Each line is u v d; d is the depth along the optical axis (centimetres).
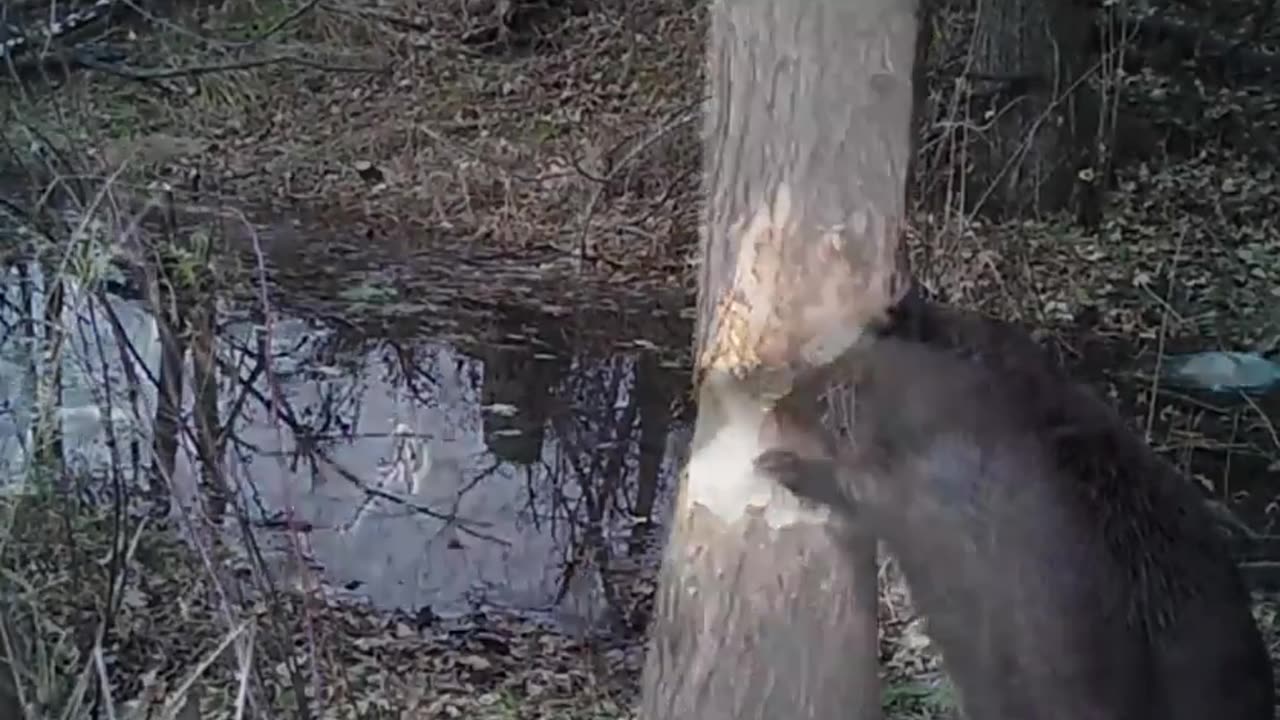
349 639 321
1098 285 611
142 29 689
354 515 393
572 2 880
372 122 782
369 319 578
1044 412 198
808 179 181
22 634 203
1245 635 204
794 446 187
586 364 546
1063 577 197
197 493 215
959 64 632
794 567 188
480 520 405
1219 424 475
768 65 181
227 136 752
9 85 327
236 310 420
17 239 269
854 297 184
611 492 431
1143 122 732
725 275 187
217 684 266
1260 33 788
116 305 314
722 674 191
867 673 194
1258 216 691
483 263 659
